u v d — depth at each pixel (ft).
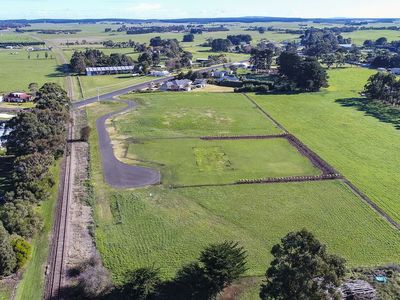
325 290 121.49
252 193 224.74
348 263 163.84
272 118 376.89
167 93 486.38
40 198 207.72
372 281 152.05
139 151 286.05
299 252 122.72
